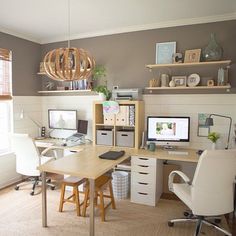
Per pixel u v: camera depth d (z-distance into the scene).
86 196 2.73
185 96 3.39
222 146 3.23
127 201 3.17
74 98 4.12
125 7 2.82
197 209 2.15
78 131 3.89
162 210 2.90
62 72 2.15
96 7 2.82
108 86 3.84
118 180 3.20
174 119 3.25
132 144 3.39
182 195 2.32
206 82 3.16
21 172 3.31
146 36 3.55
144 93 3.61
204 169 2.07
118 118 3.46
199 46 3.26
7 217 2.70
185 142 3.24
